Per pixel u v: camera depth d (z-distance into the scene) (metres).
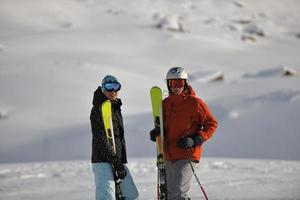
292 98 107.88
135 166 34.38
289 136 91.12
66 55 156.88
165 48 177.38
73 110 111.38
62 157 87.88
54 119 106.94
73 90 120.69
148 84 128.88
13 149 92.56
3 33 198.75
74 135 99.12
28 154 90.19
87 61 145.88
